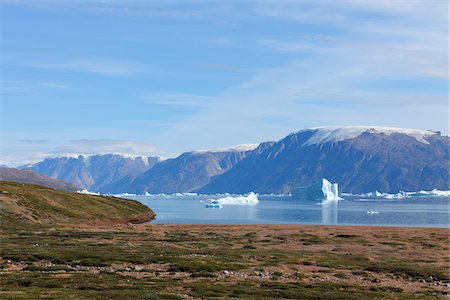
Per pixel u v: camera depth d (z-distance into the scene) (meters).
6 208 136.62
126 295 44.94
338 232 128.50
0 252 72.50
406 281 62.91
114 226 135.38
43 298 42.44
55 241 91.75
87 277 55.78
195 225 148.00
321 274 64.81
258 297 47.25
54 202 162.12
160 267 66.12
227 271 63.69
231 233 121.25
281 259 75.88
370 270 69.06
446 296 52.75
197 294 47.28
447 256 86.62
